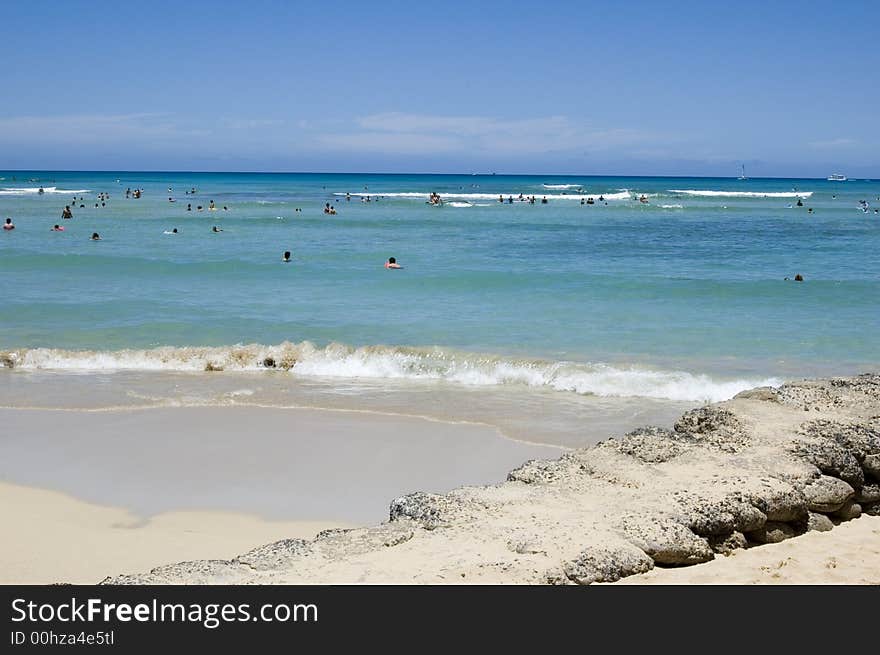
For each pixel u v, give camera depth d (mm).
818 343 19406
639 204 79875
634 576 7004
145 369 17250
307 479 10875
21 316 21953
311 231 48094
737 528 7750
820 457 8727
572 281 28594
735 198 94938
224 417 13742
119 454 11828
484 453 12000
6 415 13773
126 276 29359
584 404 14719
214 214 60625
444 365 17109
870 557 7629
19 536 8992
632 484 8352
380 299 25391
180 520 9516
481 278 29062
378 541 7324
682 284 27938
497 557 7012
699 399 15000
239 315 22531
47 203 71750
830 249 40062
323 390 15602
